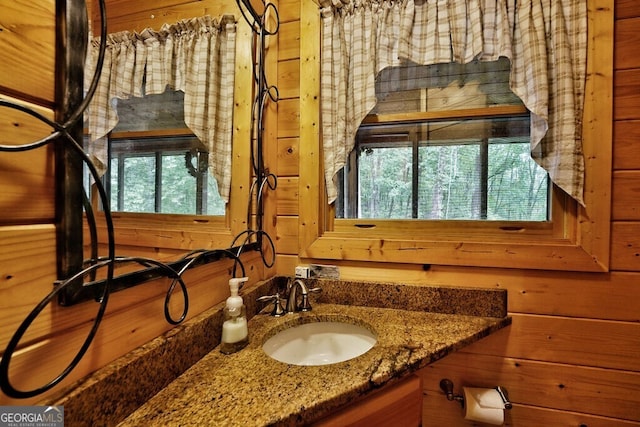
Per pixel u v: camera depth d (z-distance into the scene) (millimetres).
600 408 914
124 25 635
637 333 880
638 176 875
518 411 984
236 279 769
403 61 1038
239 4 947
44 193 407
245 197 1022
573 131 889
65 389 422
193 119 838
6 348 353
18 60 375
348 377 616
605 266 891
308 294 1054
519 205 1015
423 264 1051
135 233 635
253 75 1058
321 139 1146
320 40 1130
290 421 501
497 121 1029
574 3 899
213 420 488
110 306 505
